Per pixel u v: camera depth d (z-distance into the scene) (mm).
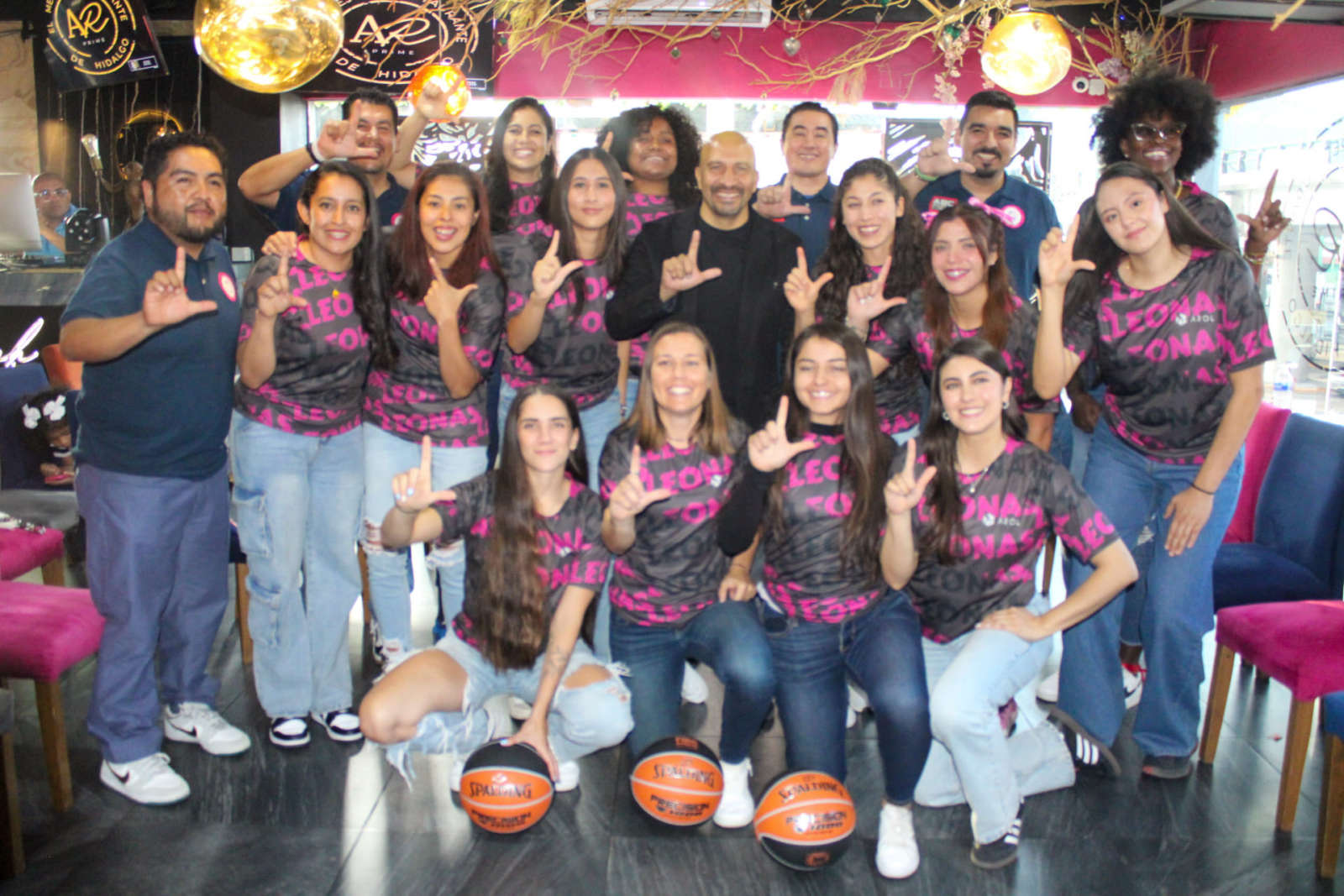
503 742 2555
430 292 2861
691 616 2818
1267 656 2680
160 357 2641
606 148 3783
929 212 3783
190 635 2996
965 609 2699
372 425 3152
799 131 3740
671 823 2561
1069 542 2600
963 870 2498
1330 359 5027
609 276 3227
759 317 3236
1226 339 2730
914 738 2441
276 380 2875
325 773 2920
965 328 2957
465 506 2621
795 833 2377
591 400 3334
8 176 5500
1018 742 2785
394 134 3705
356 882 2422
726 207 3182
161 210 2600
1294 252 5277
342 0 5750
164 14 6047
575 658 2740
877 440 2611
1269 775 2934
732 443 2787
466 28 5719
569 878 2441
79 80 5684
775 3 5484
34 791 2803
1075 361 2898
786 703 2723
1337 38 4586
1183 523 2812
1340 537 3117
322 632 3092
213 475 2924
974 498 2596
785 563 2705
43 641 2592
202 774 2902
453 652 2695
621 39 5852
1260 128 5488
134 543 2715
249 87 2252
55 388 4270
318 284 2859
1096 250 2885
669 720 2811
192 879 2426
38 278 5582
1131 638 3451
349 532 3084
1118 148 3529
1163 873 2480
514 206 3490
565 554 2678
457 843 2582
